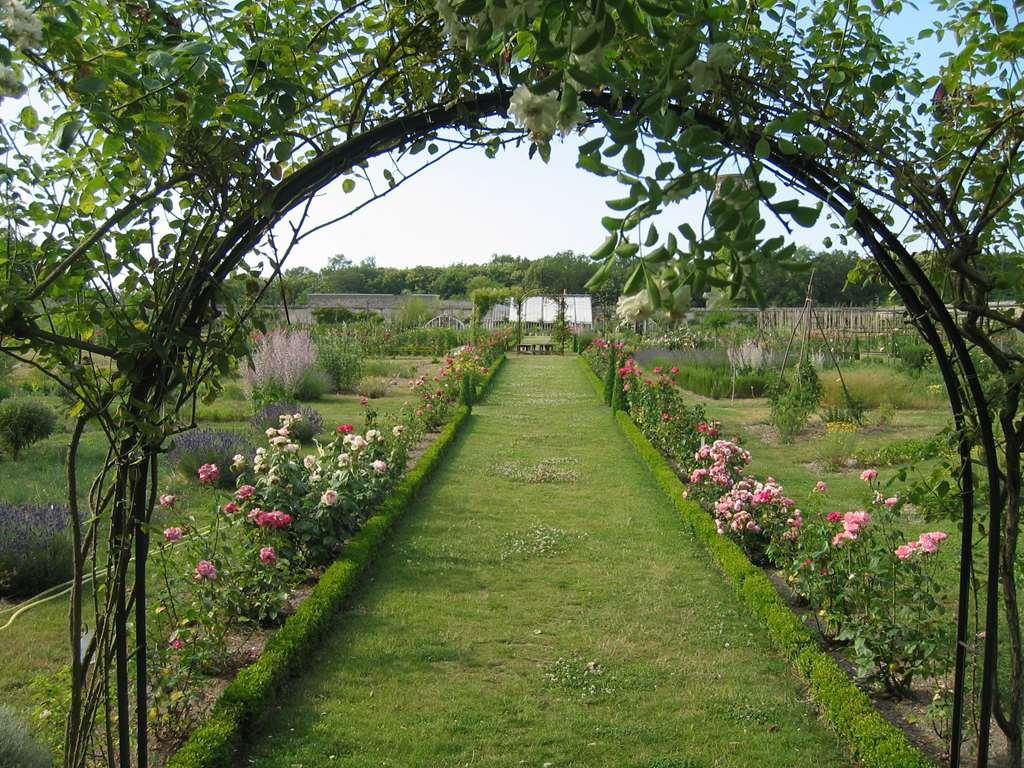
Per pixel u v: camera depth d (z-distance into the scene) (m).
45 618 4.86
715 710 3.90
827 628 4.50
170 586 4.41
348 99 2.58
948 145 2.55
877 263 2.85
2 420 10.05
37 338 2.11
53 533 5.32
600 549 6.49
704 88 1.72
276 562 4.76
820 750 3.54
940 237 2.52
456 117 2.38
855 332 23.61
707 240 1.56
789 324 24.91
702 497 7.39
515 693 4.07
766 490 5.76
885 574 3.85
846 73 2.34
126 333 2.16
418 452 10.83
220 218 2.20
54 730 3.08
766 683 4.18
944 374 2.63
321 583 5.10
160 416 2.25
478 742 3.60
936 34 2.65
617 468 9.89
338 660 4.39
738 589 5.36
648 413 11.66
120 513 2.29
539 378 22.86
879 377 15.32
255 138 2.17
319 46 2.40
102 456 10.29
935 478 2.91
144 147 1.86
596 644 4.66
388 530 6.76
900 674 3.80
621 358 18.33
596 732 3.70
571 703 3.97
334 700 3.96
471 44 1.72
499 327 42.69
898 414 14.13
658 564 6.12
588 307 49.09
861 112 2.46
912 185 2.48
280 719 3.76
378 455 7.87
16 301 1.89
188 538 4.55
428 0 2.36
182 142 2.10
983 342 2.56
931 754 3.32
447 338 34.50
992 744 3.35
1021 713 2.75
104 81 1.79
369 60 2.52
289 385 16.44
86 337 2.32
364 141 2.35
